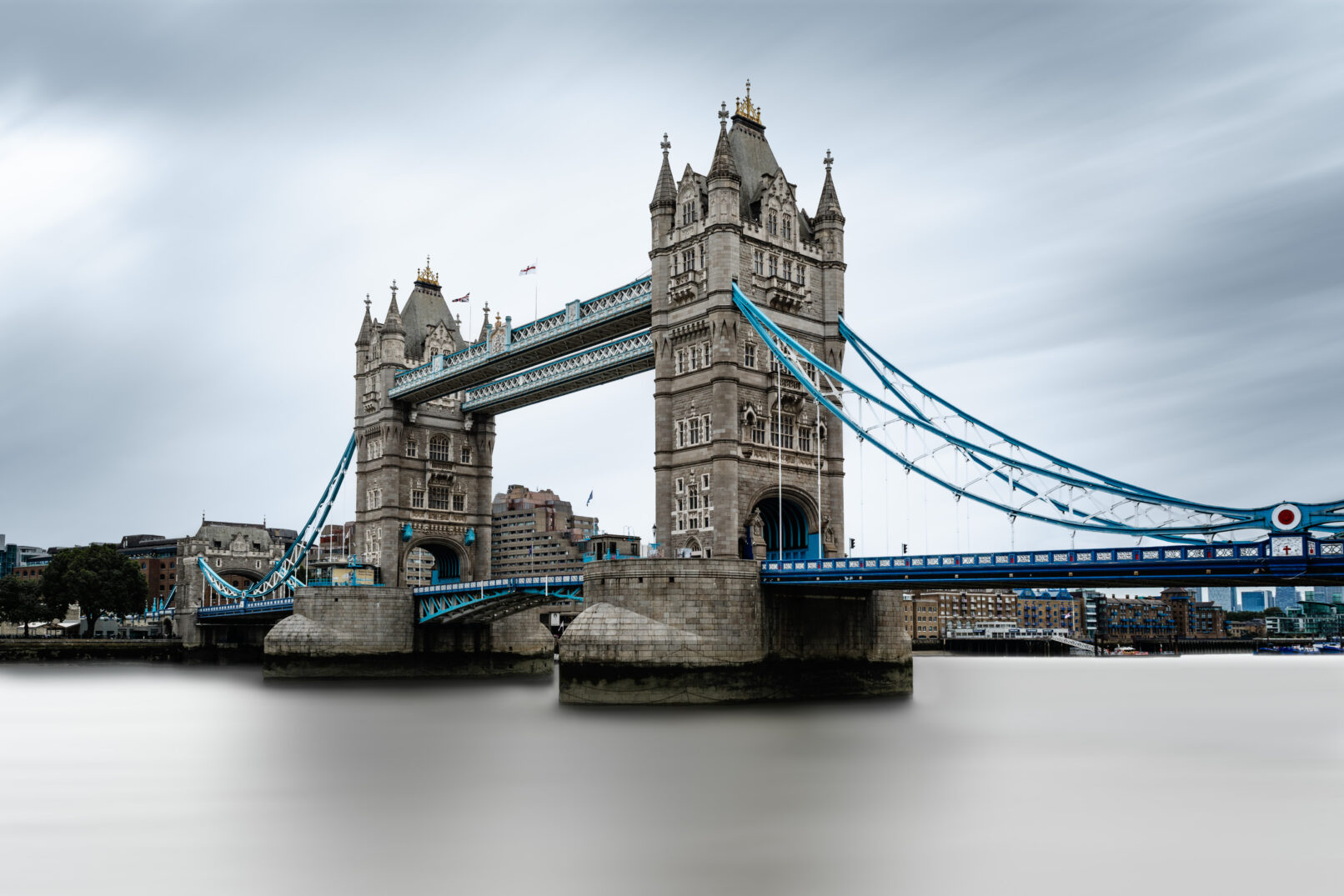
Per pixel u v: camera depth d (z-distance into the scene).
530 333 107.31
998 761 53.53
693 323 88.81
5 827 39.44
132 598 188.00
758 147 95.31
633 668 76.00
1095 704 93.44
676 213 92.62
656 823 39.53
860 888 31.30
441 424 130.75
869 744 58.53
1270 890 31.30
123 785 48.19
